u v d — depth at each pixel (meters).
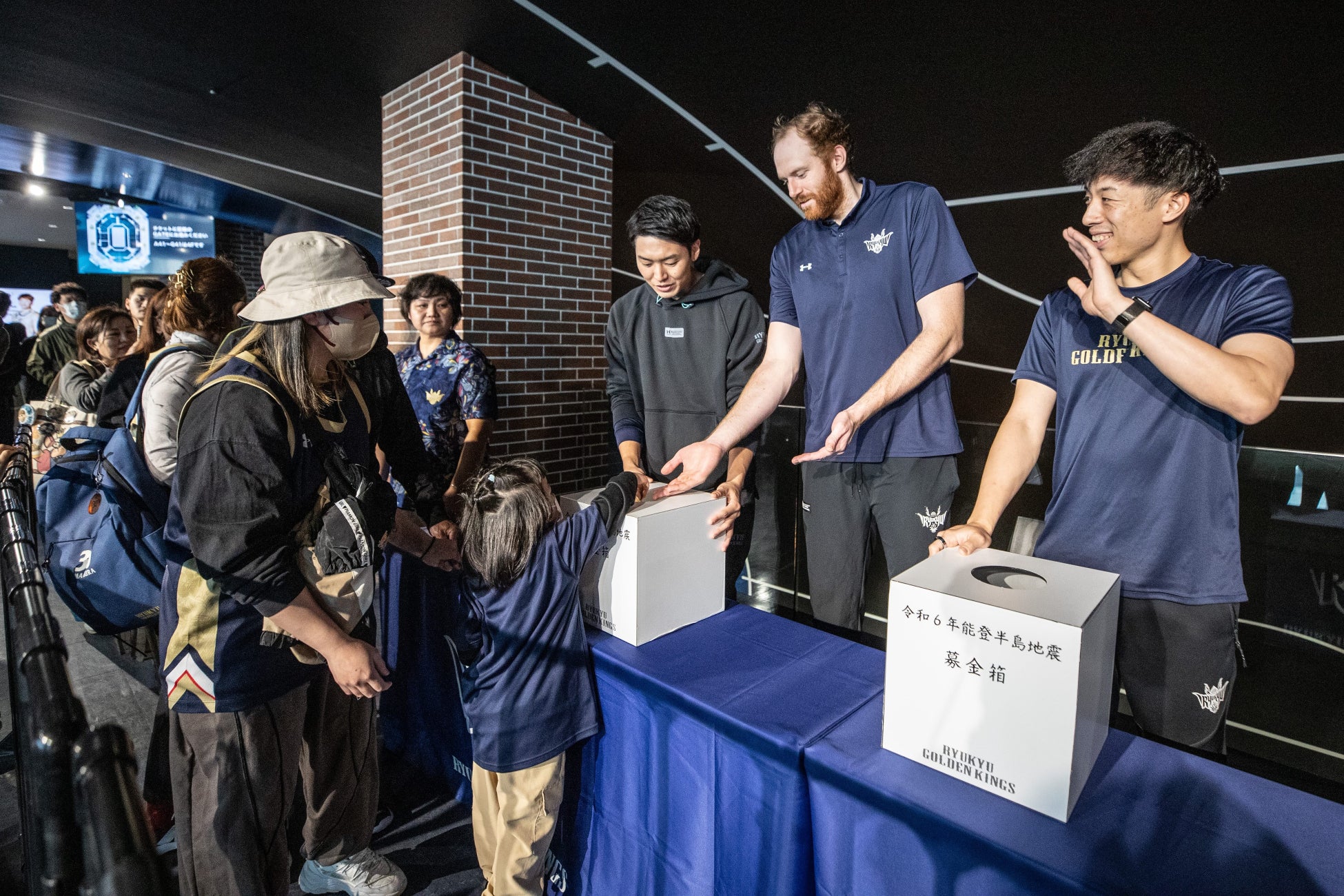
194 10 3.23
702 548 1.38
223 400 1.03
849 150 1.47
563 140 3.87
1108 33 2.46
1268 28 2.28
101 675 2.52
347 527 1.10
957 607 0.84
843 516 1.63
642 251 1.72
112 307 3.07
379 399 1.46
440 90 3.54
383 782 1.88
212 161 6.25
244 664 1.09
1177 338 0.99
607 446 4.30
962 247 1.41
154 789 1.28
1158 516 1.15
